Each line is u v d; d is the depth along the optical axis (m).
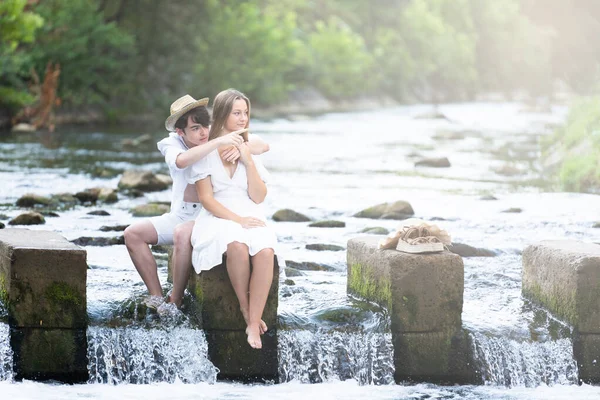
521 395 8.66
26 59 37.53
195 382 8.71
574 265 8.98
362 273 9.63
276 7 70.94
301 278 10.89
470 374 9.02
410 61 81.31
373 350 8.91
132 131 39.22
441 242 9.08
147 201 17.77
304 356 8.91
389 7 88.00
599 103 28.77
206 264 8.68
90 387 8.46
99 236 12.98
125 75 47.22
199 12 54.81
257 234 8.73
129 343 8.68
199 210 9.34
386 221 15.64
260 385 8.74
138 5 51.25
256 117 51.69
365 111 62.00
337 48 70.19
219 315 8.78
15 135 34.97
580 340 8.98
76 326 8.60
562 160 25.17
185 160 8.90
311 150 30.89
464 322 9.18
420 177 23.12
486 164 26.62
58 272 8.52
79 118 44.03
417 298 8.91
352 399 8.42
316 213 16.50
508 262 12.17
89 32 43.69
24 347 8.50
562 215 16.31
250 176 9.02
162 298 9.21
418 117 51.28
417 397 8.54
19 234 9.27
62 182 20.44
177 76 51.94
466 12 100.12
